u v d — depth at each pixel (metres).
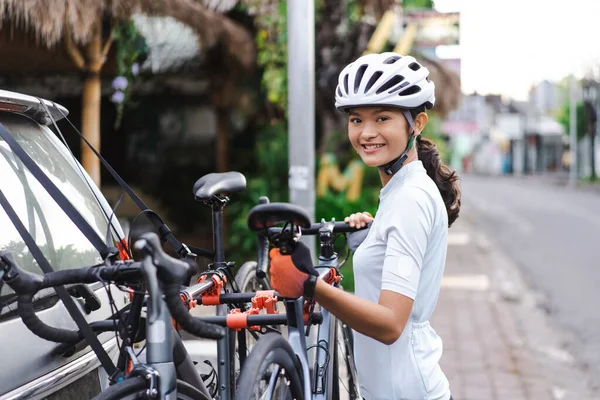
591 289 9.66
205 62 9.53
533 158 83.56
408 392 2.25
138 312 2.04
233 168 11.89
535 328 7.37
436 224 2.21
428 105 2.34
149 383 1.85
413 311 2.26
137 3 6.64
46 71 8.52
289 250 1.96
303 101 5.91
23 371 2.11
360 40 9.65
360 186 9.42
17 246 2.28
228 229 10.30
